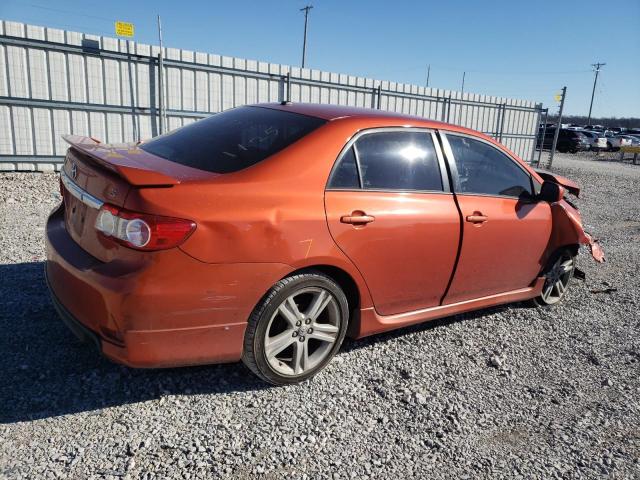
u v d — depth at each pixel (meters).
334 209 3.05
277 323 3.11
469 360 3.74
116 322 2.53
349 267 3.14
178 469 2.37
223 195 2.70
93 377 3.01
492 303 4.30
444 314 3.91
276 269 2.82
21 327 3.48
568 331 4.45
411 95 17.09
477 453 2.72
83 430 2.57
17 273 4.45
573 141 37.44
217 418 2.77
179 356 2.68
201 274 2.61
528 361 3.83
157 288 2.52
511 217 4.12
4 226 6.11
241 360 3.11
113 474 2.30
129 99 11.34
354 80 15.16
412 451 2.68
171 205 2.54
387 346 3.80
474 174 3.96
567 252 4.91
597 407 3.29
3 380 2.89
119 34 10.94
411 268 3.48
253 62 12.89
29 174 10.23
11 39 9.79
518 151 22.58
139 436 2.57
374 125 3.42
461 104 19.09
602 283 5.94
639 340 4.39
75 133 10.88
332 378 3.28
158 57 11.46
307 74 13.97
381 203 3.29
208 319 2.69
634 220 10.75
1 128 10.09
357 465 2.54
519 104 21.56
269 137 3.22
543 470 2.65
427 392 3.25
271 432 2.70
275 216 2.80
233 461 2.46
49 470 2.29
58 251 2.89
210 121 3.72
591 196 14.12
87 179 2.83
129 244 2.50
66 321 2.82
